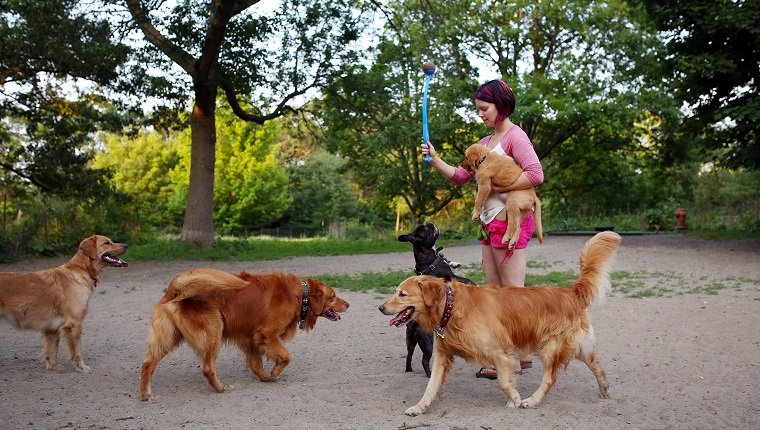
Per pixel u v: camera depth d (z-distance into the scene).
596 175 34.88
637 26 26.77
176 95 19.33
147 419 4.68
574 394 5.25
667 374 5.84
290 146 60.72
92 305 10.34
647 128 32.25
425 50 28.41
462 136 31.48
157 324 5.23
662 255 17.33
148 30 18.98
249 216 45.47
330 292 6.10
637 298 10.42
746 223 25.73
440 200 37.69
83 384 5.71
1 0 15.49
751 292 10.62
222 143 43.31
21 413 4.84
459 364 6.39
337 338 7.76
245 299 5.53
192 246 20.31
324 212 54.66
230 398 5.22
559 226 31.94
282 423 4.56
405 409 4.89
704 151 20.72
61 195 20.72
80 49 15.49
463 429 4.36
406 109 25.80
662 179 34.53
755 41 15.99
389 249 23.23
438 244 25.75
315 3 20.22
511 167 5.46
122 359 6.68
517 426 4.39
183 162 42.59
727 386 5.41
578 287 5.06
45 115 18.64
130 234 23.48
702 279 12.50
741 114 15.88
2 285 5.93
